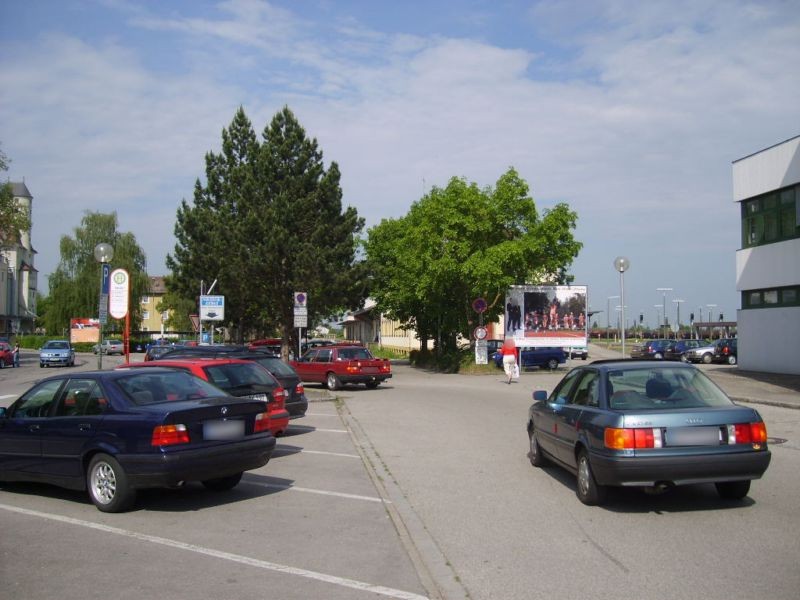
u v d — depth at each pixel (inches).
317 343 1787.6
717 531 262.8
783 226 1061.8
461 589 205.5
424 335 1770.4
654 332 4389.8
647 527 270.5
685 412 282.2
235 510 310.0
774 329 1091.9
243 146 1802.4
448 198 1296.8
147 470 291.0
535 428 390.3
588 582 209.8
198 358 498.0
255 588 208.7
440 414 676.7
